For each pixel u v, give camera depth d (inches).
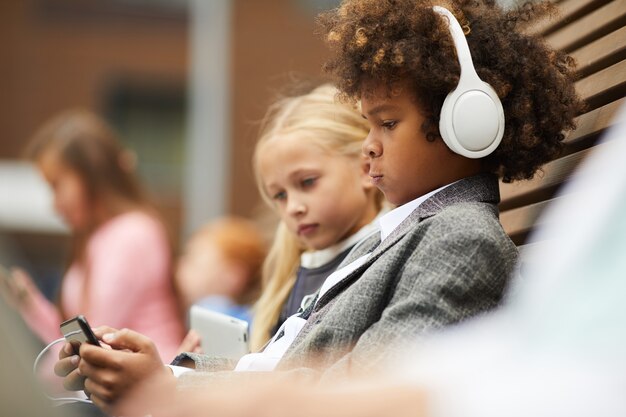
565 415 29.0
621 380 28.9
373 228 94.4
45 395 47.0
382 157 69.0
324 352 61.6
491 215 63.9
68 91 570.9
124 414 50.6
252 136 122.7
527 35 71.2
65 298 159.2
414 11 67.8
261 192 104.3
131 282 152.0
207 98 450.9
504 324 33.9
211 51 450.6
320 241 95.3
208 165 447.2
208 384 60.6
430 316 56.6
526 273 62.7
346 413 31.9
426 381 32.0
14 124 564.4
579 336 29.8
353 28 70.2
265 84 534.6
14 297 133.3
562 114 71.1
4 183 380.5
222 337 89.0
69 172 159.6
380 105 68.1
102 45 573.0
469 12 70.8
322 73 74.6
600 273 30.5
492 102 66.8
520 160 70.6
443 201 66.3
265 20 535.8
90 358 61.3
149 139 578.6
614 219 31.4
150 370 61.6
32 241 390.0
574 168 77.6
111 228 157.9
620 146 34.4
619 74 77.9
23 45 567.2
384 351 54.6
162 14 576.7
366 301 61.9
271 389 33.3
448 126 66.0
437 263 59.2
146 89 578.9
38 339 92.4
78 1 570.9
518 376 30.2
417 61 65.9
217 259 196.2
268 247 198.4
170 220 573.0
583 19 91.5
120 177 162.6
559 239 33.1
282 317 98.3
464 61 66.5
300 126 96.0
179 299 157.5
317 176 94.9
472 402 30.3
